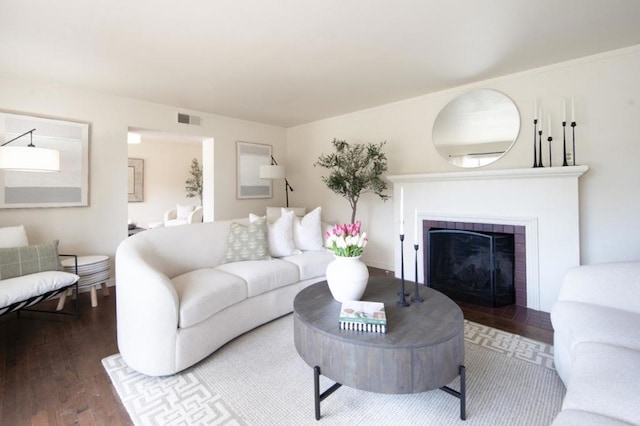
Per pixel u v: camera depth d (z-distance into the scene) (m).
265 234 3.20
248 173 5.34
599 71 2.82
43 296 2.54
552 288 2.92
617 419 0.98
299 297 2.10
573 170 2.71
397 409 1.66
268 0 2.00
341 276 1.95
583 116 2.91
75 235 3.62
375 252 4.62
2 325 2.72
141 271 1.98
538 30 2.41
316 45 2.62
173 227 2.87
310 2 2.03
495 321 2.75
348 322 1.61
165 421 1.58
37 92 3.36
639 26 2.36
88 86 3.54
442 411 1.63
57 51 2.66
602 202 2.84
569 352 1.56
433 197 3.64
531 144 3.20
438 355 1.50
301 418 1.60
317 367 1.60
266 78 3.36
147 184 7.23
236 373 2.00
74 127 3.56
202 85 3.55
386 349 1.46
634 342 1.37
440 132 3.82
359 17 2.21
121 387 1.85
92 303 3.17
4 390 1.81
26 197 3.30
